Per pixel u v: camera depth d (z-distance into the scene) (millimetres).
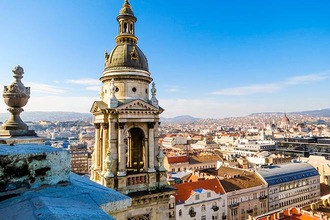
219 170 150000
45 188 7785
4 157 7152
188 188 104750
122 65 42469
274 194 125750
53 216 5246
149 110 42188
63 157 8297
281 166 147750
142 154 45406
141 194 38594
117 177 38750
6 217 6020
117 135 40531
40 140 15914
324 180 165125
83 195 7844
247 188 115812
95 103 43312
